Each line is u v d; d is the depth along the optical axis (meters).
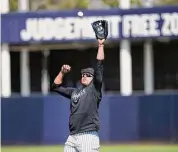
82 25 37.47
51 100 37.44
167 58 48.12
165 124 36.88
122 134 37.22
